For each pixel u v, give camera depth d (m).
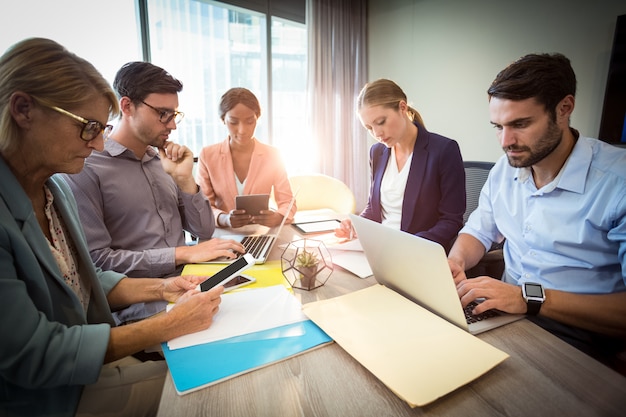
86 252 0.95
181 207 1.55
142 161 1.38
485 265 1.41
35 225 0.75
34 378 0.64
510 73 0.95
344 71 3.91
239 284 1.01
